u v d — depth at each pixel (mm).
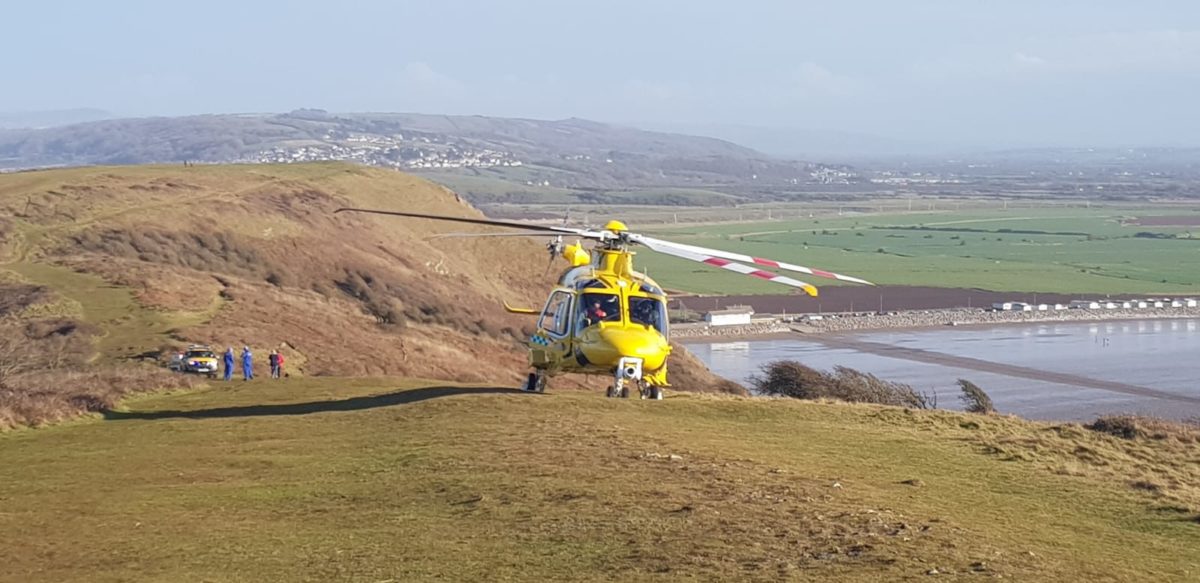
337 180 135250
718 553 15156
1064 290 190000
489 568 14828
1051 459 25375
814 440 25656
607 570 14547
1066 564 15727
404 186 145625
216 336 61219
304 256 102125
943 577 14312
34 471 22547
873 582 13992
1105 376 110625
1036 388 102312
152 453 24312
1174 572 16172
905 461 23891
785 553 15211
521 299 117562
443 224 135500
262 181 127312
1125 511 20609
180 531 17562
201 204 108562
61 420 29188
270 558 15828
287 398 33656
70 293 70938
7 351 47438
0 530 17812
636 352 28578
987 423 29578
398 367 64500
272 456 23453
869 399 56656
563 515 17281
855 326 152500
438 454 22344
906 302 174375
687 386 79438
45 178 112062
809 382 62250
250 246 100375
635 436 24016
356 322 78062
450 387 35469
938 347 133750
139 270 78438
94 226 94812
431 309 96562
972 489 21562
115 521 18297
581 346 29016
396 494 19391
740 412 28969
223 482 21078
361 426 26688
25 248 86438
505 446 22812
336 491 19922
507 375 71500
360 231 115875
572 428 24828
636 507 17609
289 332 67312
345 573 14891
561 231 28719
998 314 162250
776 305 168500
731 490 18875
